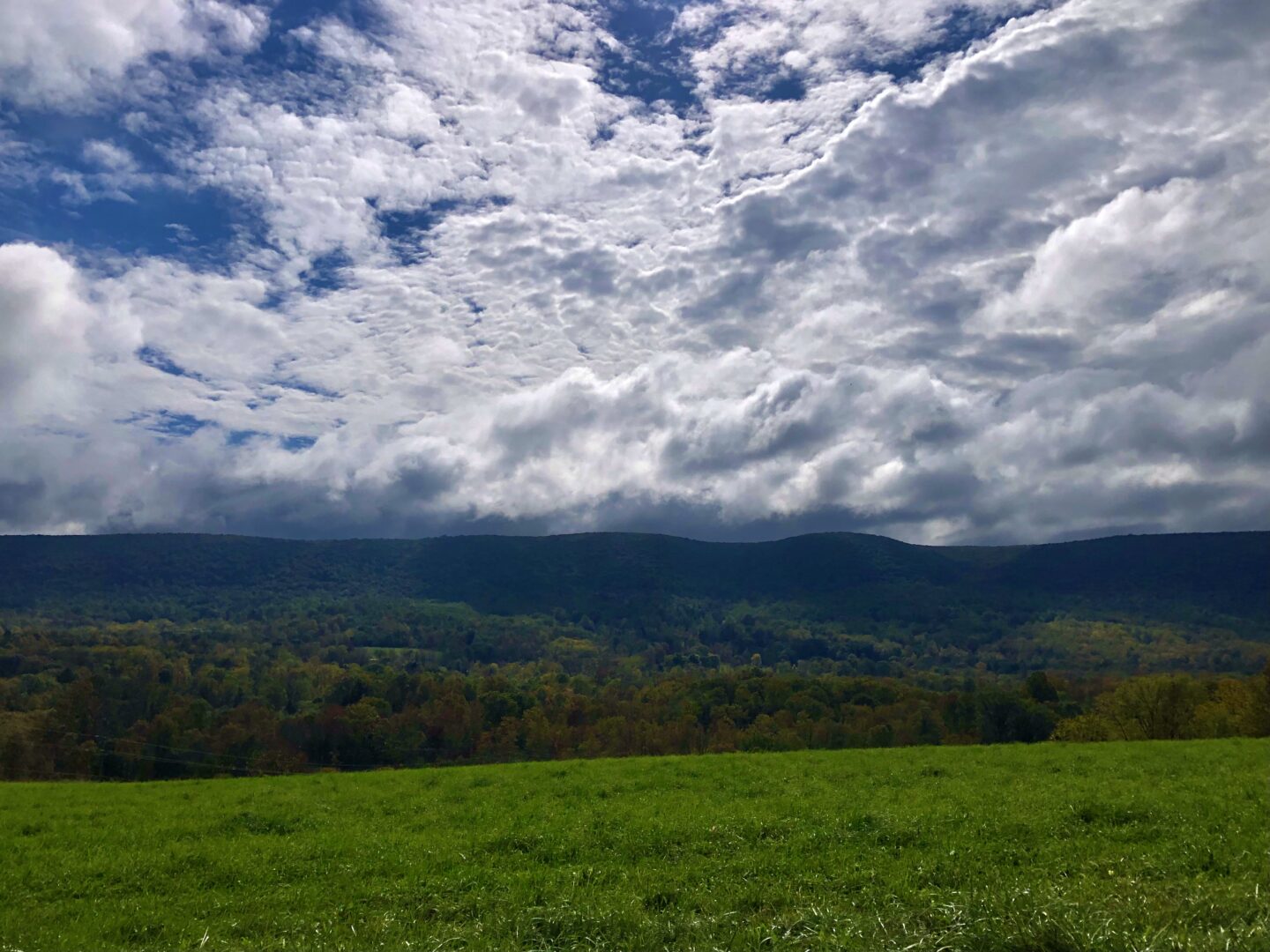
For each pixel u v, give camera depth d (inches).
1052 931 438.9
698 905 598.5
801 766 1300.4
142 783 1427.2
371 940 548.1
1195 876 585.6
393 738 4357.8
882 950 459.5
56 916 649.0
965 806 877.2
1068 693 4859.7
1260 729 3083.2
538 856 767.7
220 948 545.0
